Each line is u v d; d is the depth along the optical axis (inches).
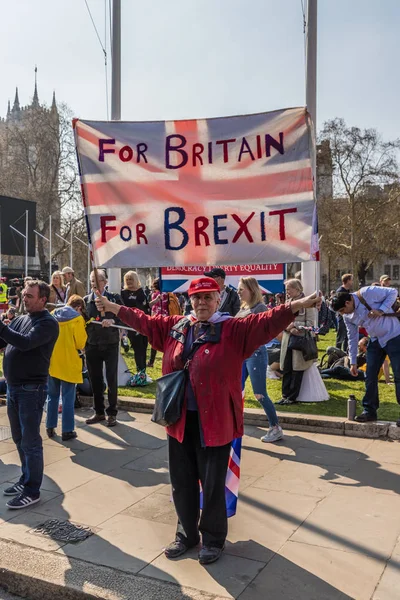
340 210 2001.7
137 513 168.2
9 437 250.7
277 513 164.7
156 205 208.7
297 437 243.3
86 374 314.2
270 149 196.9
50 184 2060.8
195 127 204.5
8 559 139.5
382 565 134.3
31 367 175.9
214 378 135.0
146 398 307.1
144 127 208.7
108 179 212.1
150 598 121.9
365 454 218.4
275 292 354.3
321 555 139.7
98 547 146.4
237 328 137.7
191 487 144.6
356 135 1926.7
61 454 224.8
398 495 177.0
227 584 127.0
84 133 212.4
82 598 125.3
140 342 348.5
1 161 2100.1
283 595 122.2
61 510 170.9
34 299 178.9
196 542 146.1
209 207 203.9
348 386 354.6
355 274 1980.8
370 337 247.0
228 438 135.9
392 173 1934.1
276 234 197.8
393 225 1936.5
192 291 139.6
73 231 2044.8
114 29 313.9
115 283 336.5
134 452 226.8
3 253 1582.2
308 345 292.2
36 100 2156.7
